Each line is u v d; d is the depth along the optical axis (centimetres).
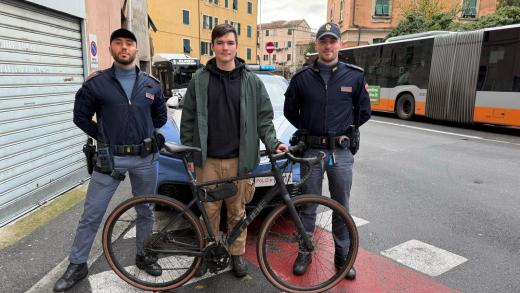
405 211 467
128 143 299
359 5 2955
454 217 448
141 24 1548
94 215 303
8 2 425
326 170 313
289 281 310
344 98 302
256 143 303
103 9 757
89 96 291
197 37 4688
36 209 460
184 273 298
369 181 592
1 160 414
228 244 296
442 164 699
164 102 330
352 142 310
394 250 367
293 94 316
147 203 294
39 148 480
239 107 294
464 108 1141
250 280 317
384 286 308
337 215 303
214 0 4884
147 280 303
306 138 311
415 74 1322
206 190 288
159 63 1917
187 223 294
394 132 1078
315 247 318
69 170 552
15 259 341
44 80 492
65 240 379
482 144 895
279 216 293
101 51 745
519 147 860
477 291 300
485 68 1077
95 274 321
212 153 300
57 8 509
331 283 299
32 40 469
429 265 340
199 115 292
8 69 425
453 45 1170
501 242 384
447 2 2791
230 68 292
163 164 379
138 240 311
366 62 1559
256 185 361
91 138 320
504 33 1024
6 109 422
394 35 2362
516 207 480
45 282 305
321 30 296
